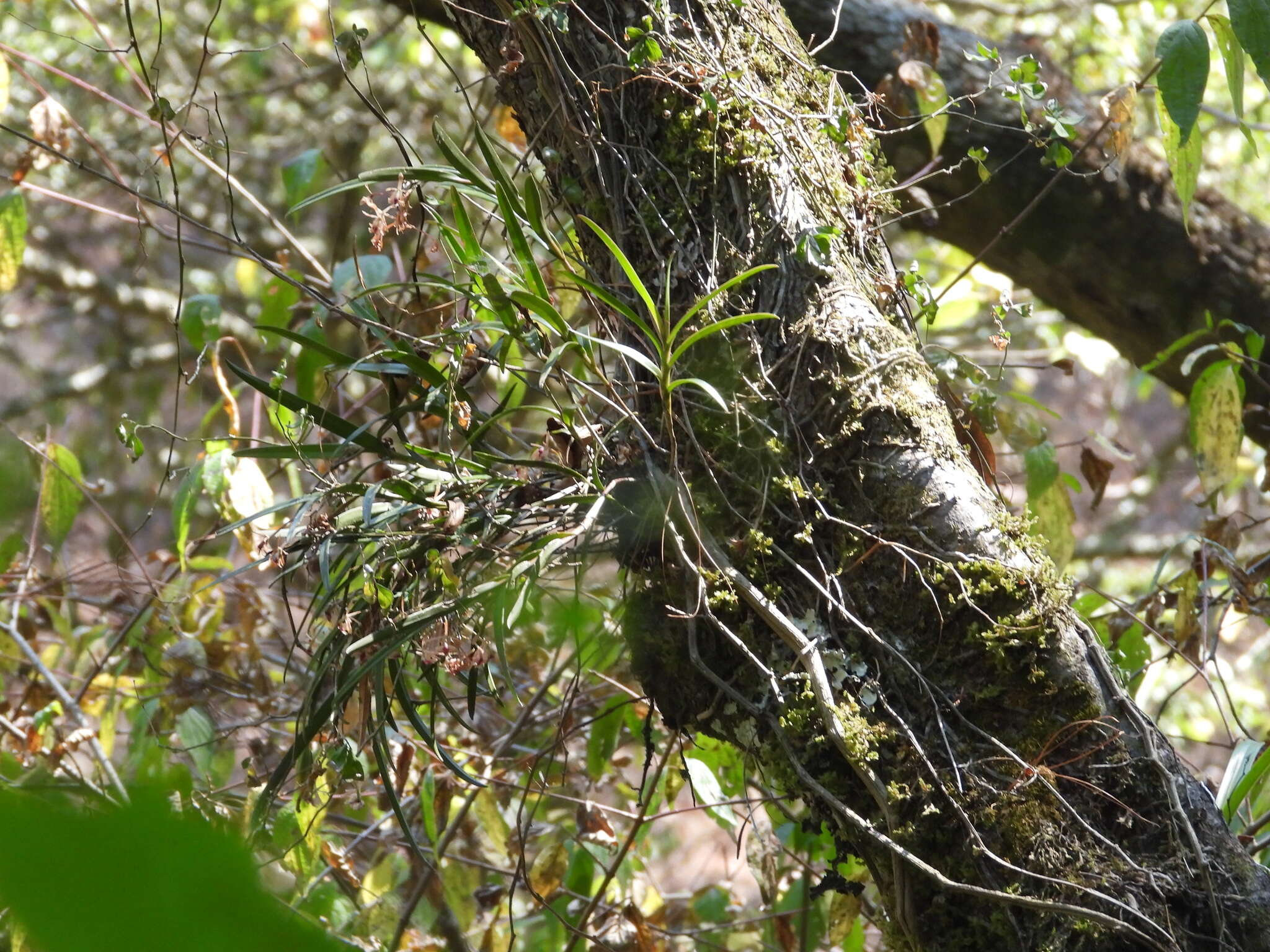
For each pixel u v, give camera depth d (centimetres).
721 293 186
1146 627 221
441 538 188
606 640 210
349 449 196
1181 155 206
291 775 227
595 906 216
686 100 188
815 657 180
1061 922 175
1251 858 178
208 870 52
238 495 219
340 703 188
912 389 184
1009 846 176
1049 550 221
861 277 189
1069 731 178
